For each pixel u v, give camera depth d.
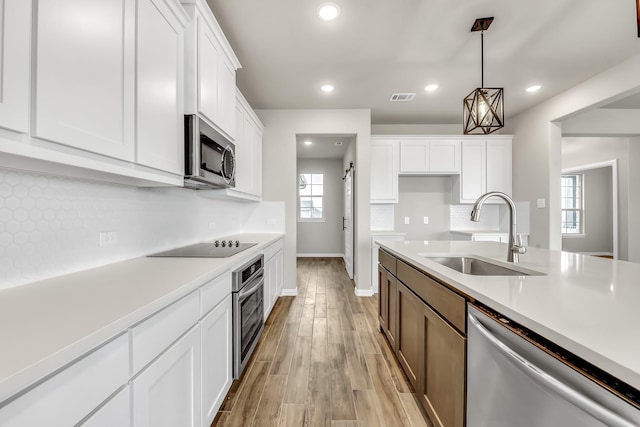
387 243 2.47
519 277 1.17
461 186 4.19
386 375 1.94
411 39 2.29
